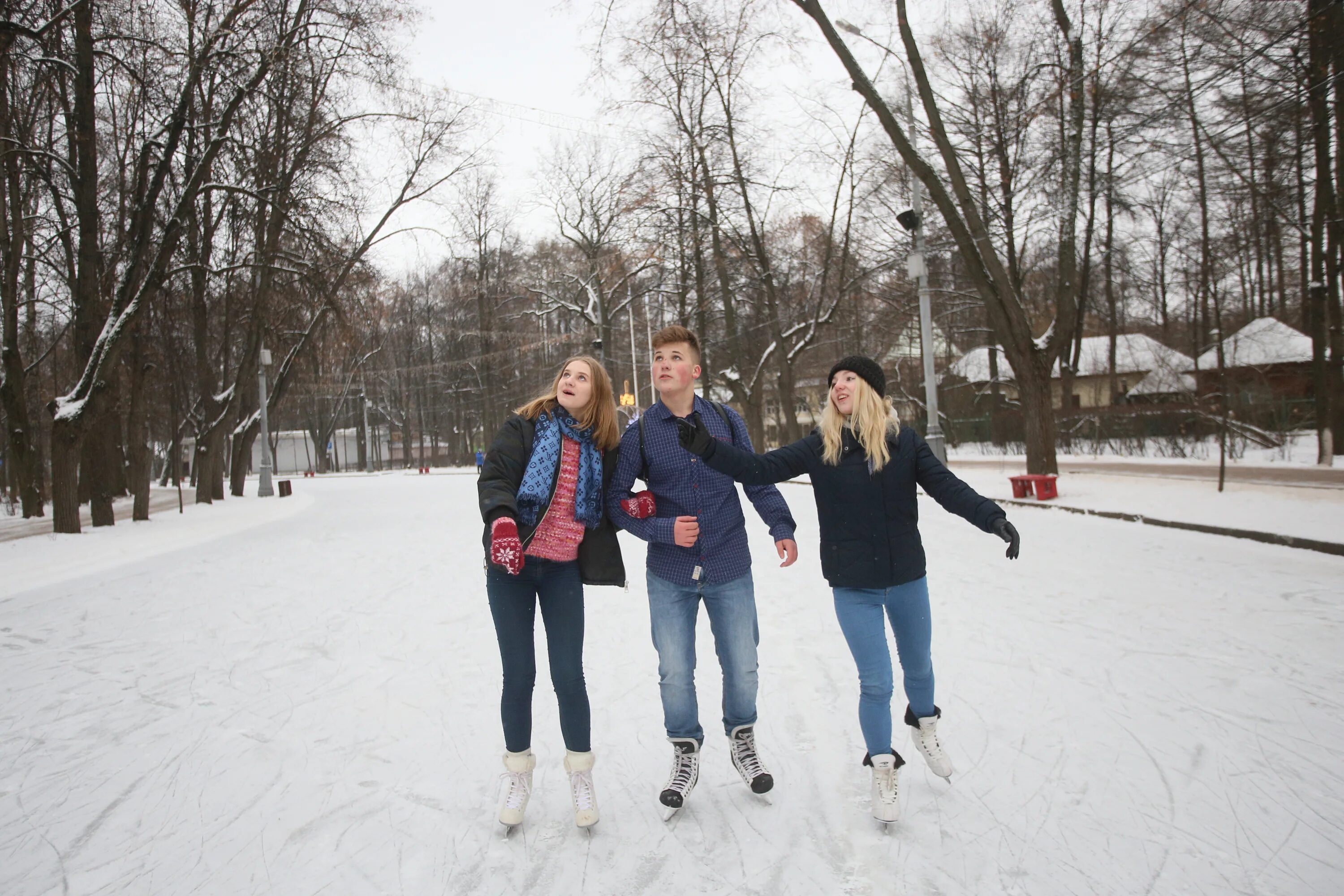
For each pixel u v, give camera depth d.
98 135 19.42
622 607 7.19
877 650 3.04
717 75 25.64
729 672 3.25
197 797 3.44
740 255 29.09
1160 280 36.22
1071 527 11.47
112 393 17.81
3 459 26.94
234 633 6.59
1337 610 5.91
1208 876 2.58
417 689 4.91
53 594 8.88
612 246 37.59
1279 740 3.62
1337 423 19.39
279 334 26.23
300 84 17.97
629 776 3.52
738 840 2.90
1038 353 16.42
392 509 20.47
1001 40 21.03
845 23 16.14
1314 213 18.34
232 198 19.47
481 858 2.84
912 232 19.11
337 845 2.97
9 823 3.22
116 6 15.52
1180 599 6.49
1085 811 3.04
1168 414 27.27
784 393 28.39
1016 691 4.41
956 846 2.80
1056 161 17.28
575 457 3.12
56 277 21.25
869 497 3.07
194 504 23.77
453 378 64.19
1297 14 12.04
